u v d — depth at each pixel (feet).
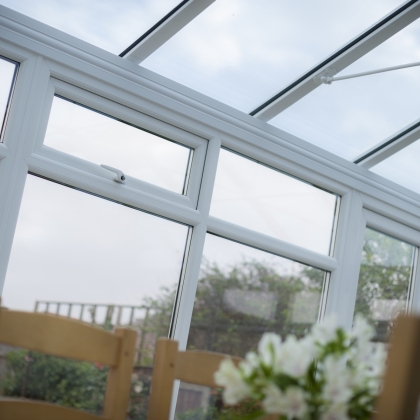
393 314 11.64
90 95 8.07
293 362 2.95
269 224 10.00
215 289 9.23
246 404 4.11
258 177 9.94
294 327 10.13
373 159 10.97
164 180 8.82
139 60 8.48
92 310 8.02
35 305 7.54
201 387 8.70
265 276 9.85
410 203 11.79
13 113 7.38
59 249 7.80
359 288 11.13
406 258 11.96
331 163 10.59
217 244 9.34
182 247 8.90
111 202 8.29
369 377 3.04
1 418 3.77
